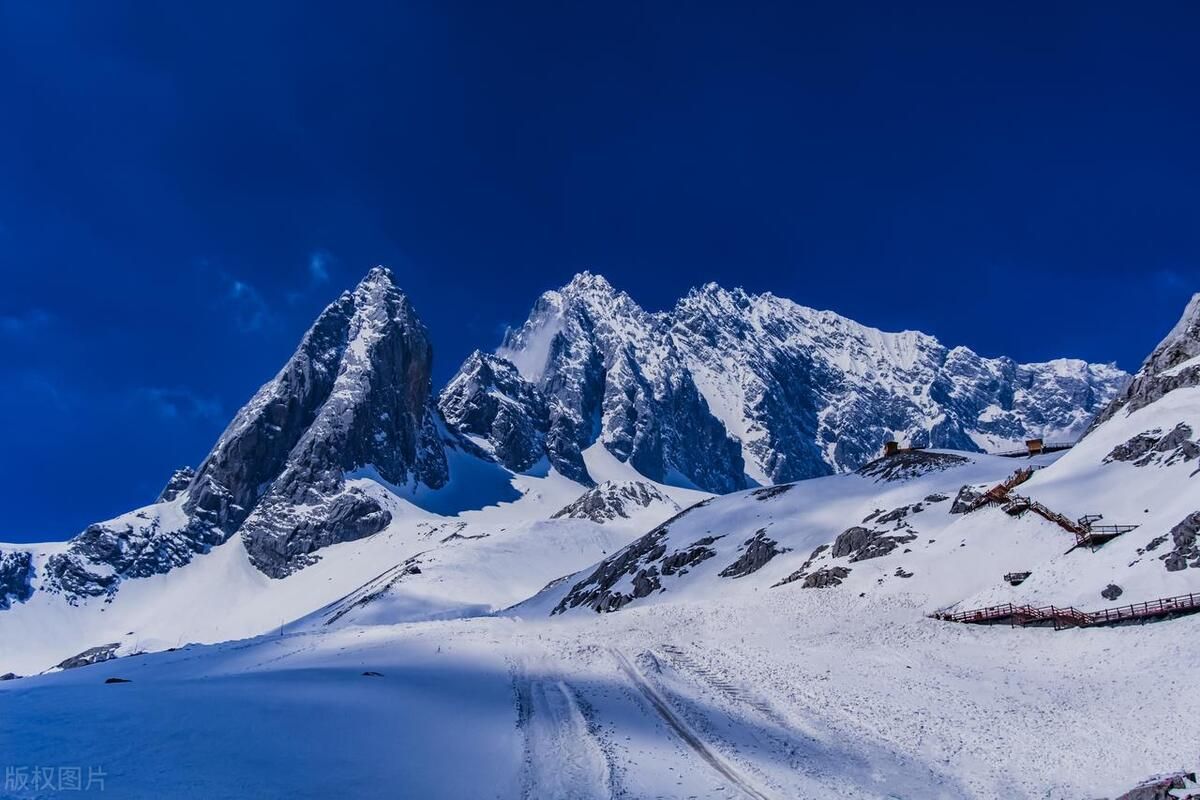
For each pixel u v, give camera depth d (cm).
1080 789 2767
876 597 6425
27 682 5388
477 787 2400
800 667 4644
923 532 7819
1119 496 6619
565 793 2364
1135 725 3394
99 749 2348
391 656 5103
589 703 3541
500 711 3356
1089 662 4431
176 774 2211
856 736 3309
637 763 2684
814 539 9550
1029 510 6919
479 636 5944
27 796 1964
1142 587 4997
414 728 2950
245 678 3875
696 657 4938
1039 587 5625
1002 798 2684
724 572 9750
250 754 2438
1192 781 2514
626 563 11894
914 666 4678
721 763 2777
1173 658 4091
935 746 3219
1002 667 4619
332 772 2373
